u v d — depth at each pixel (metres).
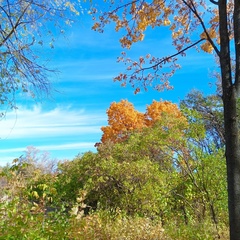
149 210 8.05
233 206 3.69
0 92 6.85
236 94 3.87
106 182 9.20
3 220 3.74
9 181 4.51
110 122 23.11
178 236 6.15
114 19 6.03
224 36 4.03
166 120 8.33
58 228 3.97
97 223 5.45
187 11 6.23
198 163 7.78
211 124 13.84
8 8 6.21
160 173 8.62
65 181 9.99
